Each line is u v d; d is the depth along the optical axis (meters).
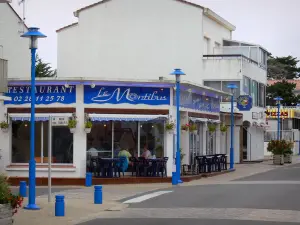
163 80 28.48
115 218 16.69
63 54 43.09
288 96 76.75
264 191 23.08
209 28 43.44
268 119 62.94
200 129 34.31
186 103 30.94
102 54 42.41
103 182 27.44
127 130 28.78
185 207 18.69
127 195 22.53
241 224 15.24
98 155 28.28
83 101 27.80
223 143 42.25
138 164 28.27
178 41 41.78
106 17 42.41
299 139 67.62
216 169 34.00
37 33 17.84
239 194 22.02
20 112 28.08
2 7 34.31
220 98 37.66
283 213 17.12
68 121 27.66
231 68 41.75
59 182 27.62
